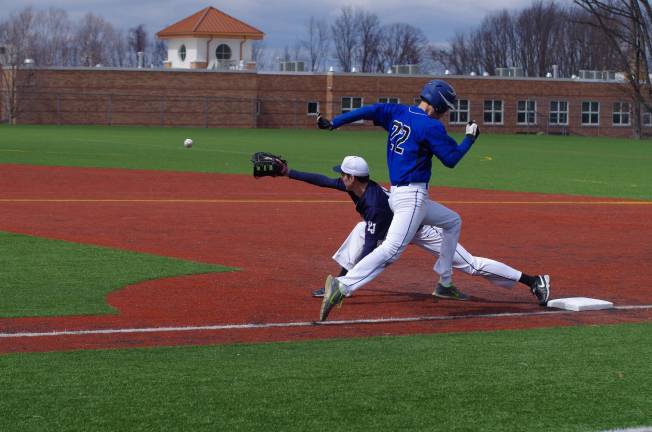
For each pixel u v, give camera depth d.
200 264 20.11
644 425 9.59
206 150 66.44
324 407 10.07
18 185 37.88
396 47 197.38
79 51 188.38
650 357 12.43
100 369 11.52
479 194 37.84
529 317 15.63
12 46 136.62
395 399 10.38
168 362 11.95
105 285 17.48
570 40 185.75
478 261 16.59
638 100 119.25
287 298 16.77
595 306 16.36
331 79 127.62
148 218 27.91
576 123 140.25
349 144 80.69
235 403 10.17
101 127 112.38
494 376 11.37
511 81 136.50
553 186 42.44
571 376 11.39
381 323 14.95
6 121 117.31
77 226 25.83
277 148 71.75
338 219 28.30
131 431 9.27
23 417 9.64
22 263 19.64
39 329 13.91
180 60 154.50
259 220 27.86
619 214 31.22
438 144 14.59
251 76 124.31
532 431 9.39
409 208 14.85
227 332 14.00
